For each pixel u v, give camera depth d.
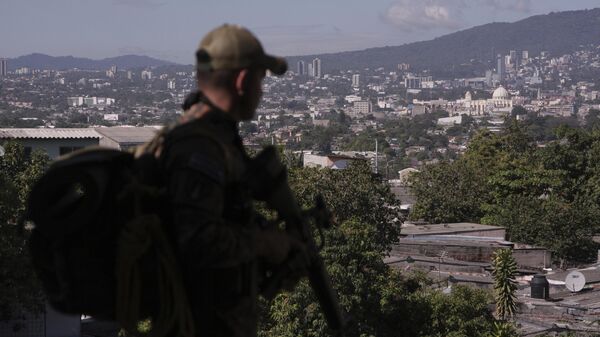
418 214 70.25
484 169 77.75
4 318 26.70
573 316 42.22
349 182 42.78
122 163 3.27
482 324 29.66
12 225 23.33
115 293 3.24
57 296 3.27
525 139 86.44
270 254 3.45
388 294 27.22
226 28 3.39
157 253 3.19
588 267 56.31
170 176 3.18
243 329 3.37
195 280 3.24
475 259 54.00
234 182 3.34
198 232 3.08
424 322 28.36
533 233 62.03
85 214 3.12
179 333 3.26
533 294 45.31
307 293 25.05
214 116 3.33
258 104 3.46
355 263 27.28
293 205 3.57
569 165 70.12
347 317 5.86
